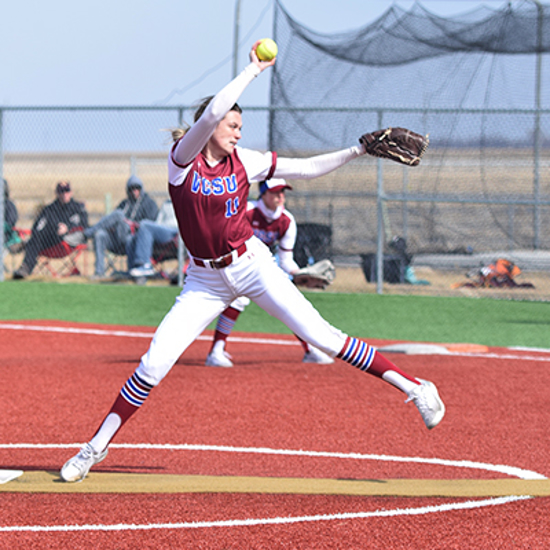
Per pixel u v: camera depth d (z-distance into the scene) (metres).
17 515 13.16
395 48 46.78
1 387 23.34
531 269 48.94
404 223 49.72
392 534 12.41
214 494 14.20
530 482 14.88
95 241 49.41
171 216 49.03
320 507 13.55
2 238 48.84
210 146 13.75
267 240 26.23
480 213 53.03
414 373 25.33
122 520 12.95
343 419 20.00
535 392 23.00
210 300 14.65
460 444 17.89
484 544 12.08
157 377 14.52
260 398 22.11
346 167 48.47
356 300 43.16
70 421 19.81
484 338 33.59
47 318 38.03
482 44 46.81
